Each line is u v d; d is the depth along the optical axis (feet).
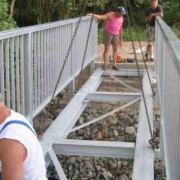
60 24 21.63
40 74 18.48
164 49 15.31
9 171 6.26
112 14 32.78
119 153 16.47
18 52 15.21
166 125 13.32
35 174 6.83
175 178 9.12
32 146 6.73
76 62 27.02
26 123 6.79
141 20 69.15
